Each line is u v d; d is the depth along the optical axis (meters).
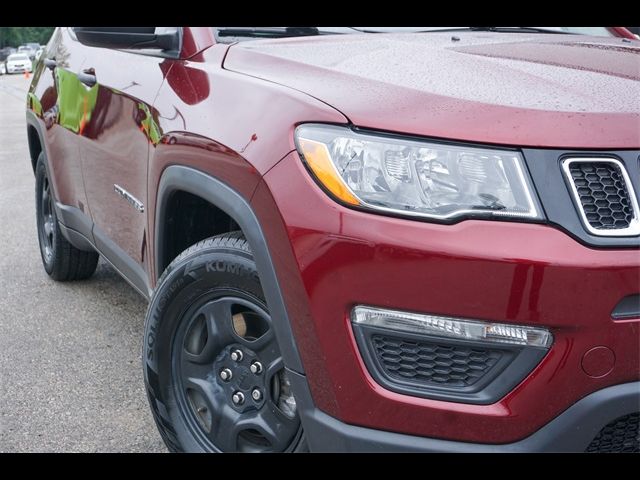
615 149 1.78
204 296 2.26
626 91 1.96
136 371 3.35
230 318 2.21
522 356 1.75
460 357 1.79
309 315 1.87
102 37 2.58
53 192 4.04
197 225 2.56
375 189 1.80
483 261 1.71
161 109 2.52
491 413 1.78
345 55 2.30
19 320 3.95
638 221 1.74
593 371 1.73
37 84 4.28
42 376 3.31
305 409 1.96
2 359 3.48
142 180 2.71
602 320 1.71
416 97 1.90
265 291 1.98
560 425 1.76
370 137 1.84
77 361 3.46
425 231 1.75
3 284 4.52
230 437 2.25
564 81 2.01
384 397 1.83
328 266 1.82
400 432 1.85
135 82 2.83
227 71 2.36
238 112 2.13
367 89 1.96
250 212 2.00
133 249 2.97
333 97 1.96
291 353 1.95
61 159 3.81
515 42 2.59
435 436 1.83
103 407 3.04
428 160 1.79
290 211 1.88
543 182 1.75
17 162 9.51
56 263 4.32
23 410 3.02
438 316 1.76
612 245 1.72
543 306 1.71
